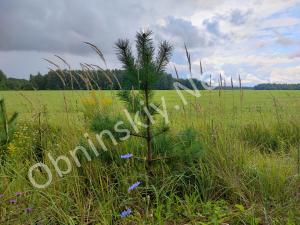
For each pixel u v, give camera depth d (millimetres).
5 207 2910
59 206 2910
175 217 2836
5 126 4590
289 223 2490
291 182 3283
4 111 4641
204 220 2754
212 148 3896
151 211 2848
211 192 3244
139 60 3365
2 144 4555
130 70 3330
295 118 6750
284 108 7922
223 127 4629
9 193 3143
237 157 3812
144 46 3297
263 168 3680
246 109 7734
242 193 3104
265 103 10305
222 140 4078
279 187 3258
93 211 2957
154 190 3090
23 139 4484
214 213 2756
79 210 2881
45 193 3098
